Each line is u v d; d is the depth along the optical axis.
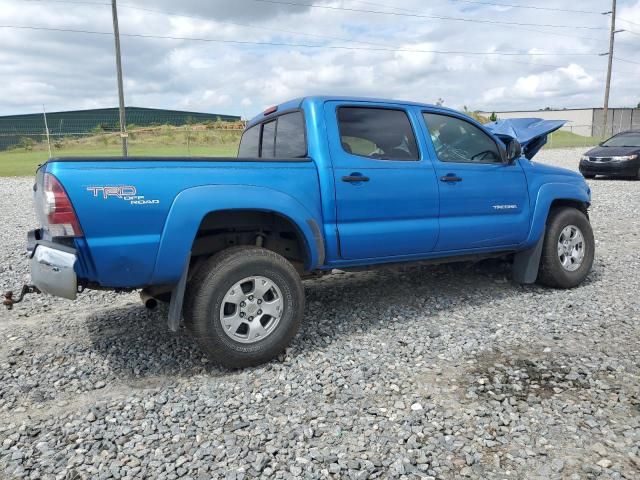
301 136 4.39
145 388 3.64
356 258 4.45
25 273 6.57
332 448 2.87
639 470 2.64
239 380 3.73
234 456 2.81
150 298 4.03
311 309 5.19
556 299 5.38
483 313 5.00
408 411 3.23
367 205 4.38
